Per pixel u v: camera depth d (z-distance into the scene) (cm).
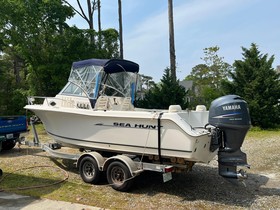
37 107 723
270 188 584
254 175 676
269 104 1474
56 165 751
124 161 551
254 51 1554
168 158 546
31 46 1622
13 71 3125
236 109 514
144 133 552
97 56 1741
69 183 611
